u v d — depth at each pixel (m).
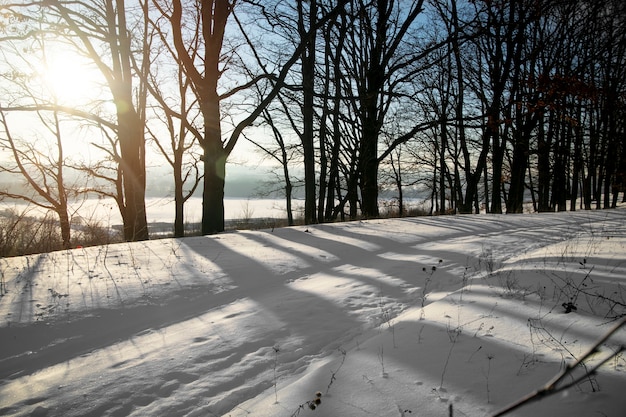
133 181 15.73
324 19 13.63
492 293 5.07
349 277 6.97
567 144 29.64
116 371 3.92
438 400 2.88
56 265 7.05
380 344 3.97
